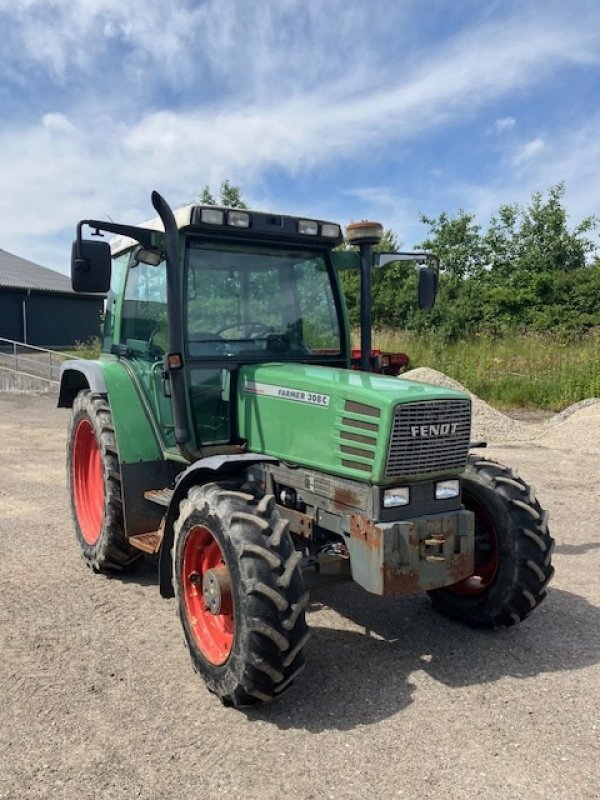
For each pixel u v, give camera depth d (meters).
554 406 15.59
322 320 4.83
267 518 3.41
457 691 3.61
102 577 5.18
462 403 3.77
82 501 5.65
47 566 5.40
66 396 6.14
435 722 3.31
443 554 3.63
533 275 26.52
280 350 4.60
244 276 4.51
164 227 3.98
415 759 3.02
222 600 3.41
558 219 32.88
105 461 4.96
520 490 4.21
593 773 2.94
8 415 13.91
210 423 4.37
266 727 3.27
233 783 2.86
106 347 5.77
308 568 3.62
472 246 33.75
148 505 4.80
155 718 3.34
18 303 30.44
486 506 4.25
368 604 4.78
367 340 4.83
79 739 3.16
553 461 9.63
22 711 3.38
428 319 23.31
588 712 3.41
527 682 3.71
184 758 3.03
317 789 2.82
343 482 3.70
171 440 4.62
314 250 4.83
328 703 3.48
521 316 24.94
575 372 16.53
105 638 4.18
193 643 3.65
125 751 3.07
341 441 3.66
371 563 3.52
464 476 4.32
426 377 13.91
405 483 3.60
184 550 3.72
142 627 4.34
